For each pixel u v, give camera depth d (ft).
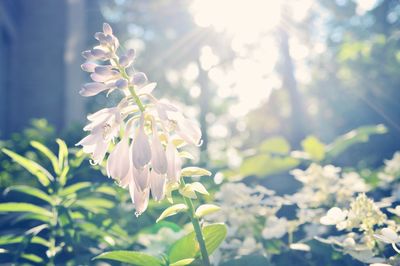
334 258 2.17
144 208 1.55
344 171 3.94
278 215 3.01
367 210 1.82
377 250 1.89
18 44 10.98
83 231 2.32
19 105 10.74
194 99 19.72
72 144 4.96
